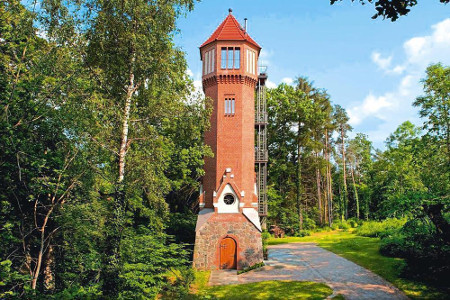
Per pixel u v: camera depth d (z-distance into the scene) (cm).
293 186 5575
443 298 1662
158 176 1931
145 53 1762
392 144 4747
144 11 1736
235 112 2886
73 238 1702
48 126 1466
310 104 5153
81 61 1664
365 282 2052
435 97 2883
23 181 1402
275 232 5088
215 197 2734
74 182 1580
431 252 1958
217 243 2650
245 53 2944
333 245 3659
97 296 1508
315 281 2153
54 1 1547
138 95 2064
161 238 2150
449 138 2781
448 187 2602
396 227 3372
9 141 1275
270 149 5462
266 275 2380
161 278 1880
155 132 1919
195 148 2744
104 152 1730
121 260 1631
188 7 1859
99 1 1691
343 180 7169
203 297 1856
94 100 1562
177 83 1950
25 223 1589
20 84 1352
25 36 1477
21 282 1397
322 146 5347
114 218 1670
